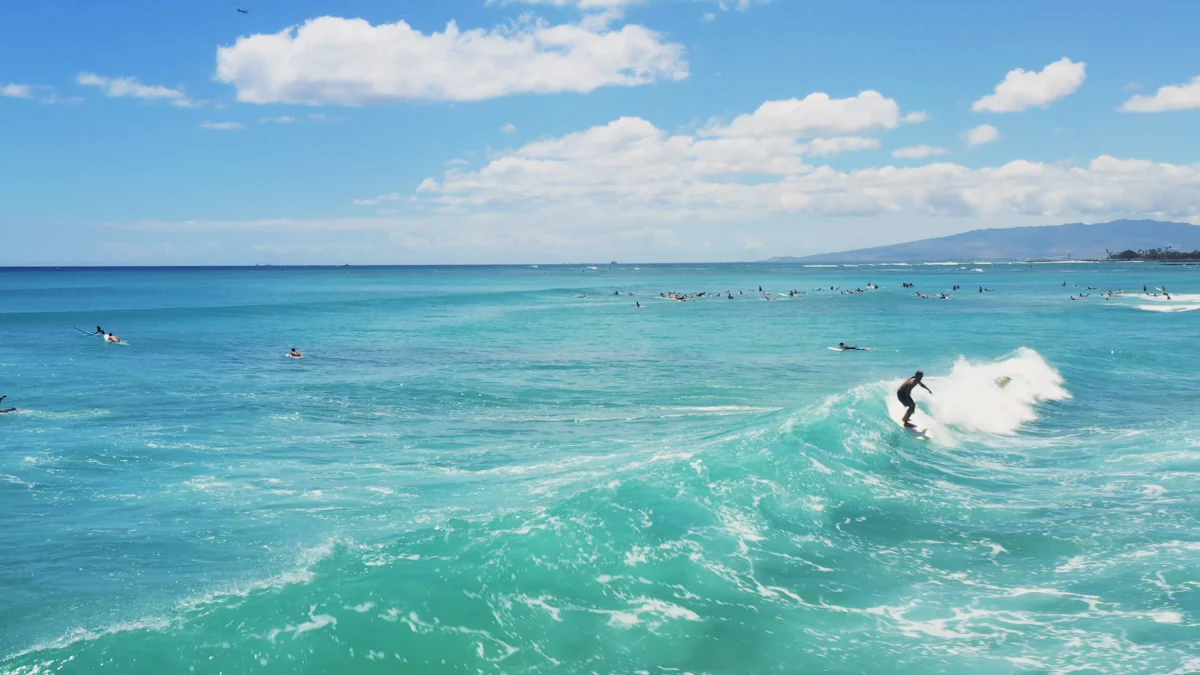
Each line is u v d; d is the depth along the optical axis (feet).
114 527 43.06
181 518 44.57
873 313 241.35
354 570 31.94
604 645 28.60
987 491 48.62
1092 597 32.89
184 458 59.16
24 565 37.47
